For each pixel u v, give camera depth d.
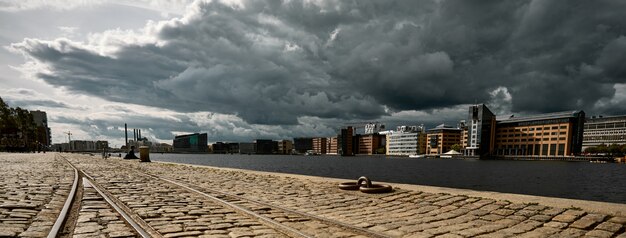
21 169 23.50
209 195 11.60
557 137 193.38
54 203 9.37
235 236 6.43
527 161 192.25
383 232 6.90
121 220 7.52
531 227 7.14
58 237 6.17
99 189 12.72
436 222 7.82
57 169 24.53
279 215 8.51
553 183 61.97
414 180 62.44
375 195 11.84
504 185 57.16
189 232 6.61
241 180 17.95
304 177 18.02
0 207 8.44
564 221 7.39
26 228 6.56
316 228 7.25
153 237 6.15
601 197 43.50
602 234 6.47
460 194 10.84
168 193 12.26
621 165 148.88
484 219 7.98
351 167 112.12
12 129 119.12
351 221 7.87
